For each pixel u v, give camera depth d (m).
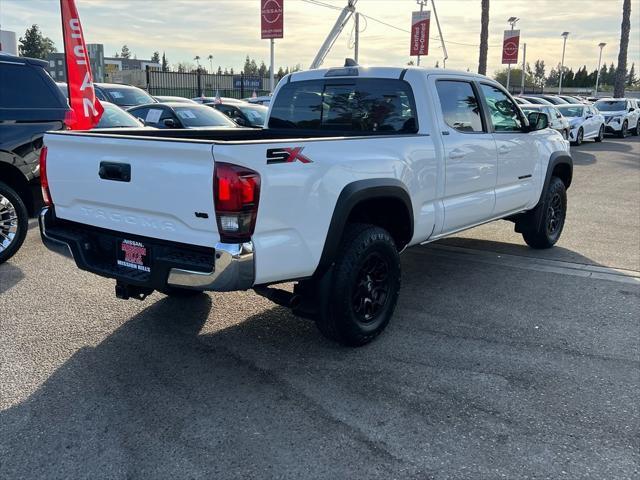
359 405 3.44
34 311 4.82
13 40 20.72
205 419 3.28
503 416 3.33
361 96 5.15
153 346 4.21
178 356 4.06
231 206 3.16
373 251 4.05
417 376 3.79
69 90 7.79
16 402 3.42
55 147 4.05
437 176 4.82
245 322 4.67
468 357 4.08
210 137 5.47
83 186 3.87
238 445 3.04
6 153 5.91
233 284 3.25
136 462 2.89
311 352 4.14
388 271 4.28
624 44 33.78
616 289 5.59
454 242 7.55
